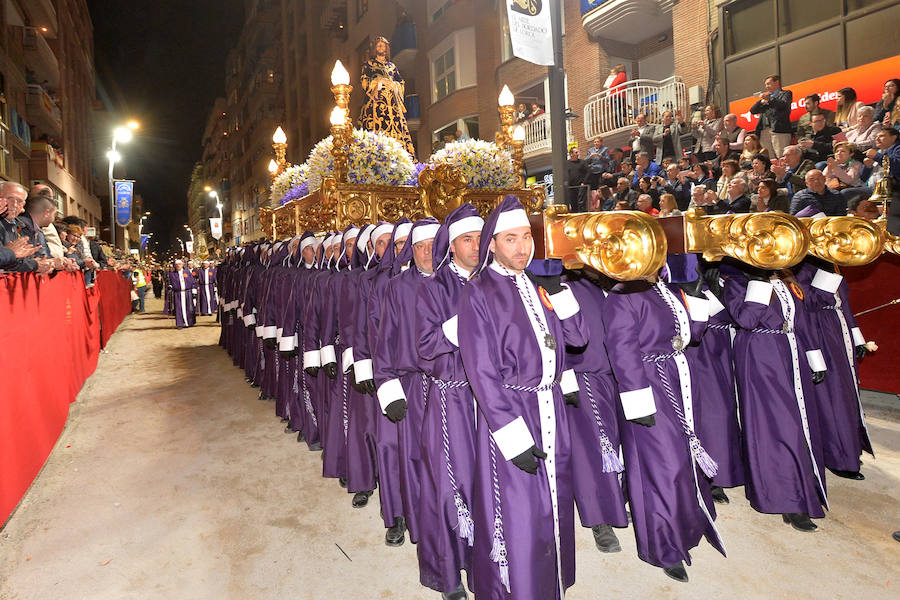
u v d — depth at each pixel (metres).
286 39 39.38
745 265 3.30
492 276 2.48
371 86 6.67
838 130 7.36
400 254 3.22
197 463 4.74
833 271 3.77
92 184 41.59
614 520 3.12
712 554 3.08
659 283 2.95
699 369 3.59
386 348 3.05
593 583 2.88
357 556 3.24
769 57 9.77
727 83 10.50
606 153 10.83
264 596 2.87
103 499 4.04
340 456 4.19
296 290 4.98
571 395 2.87
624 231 2.25
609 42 13.49
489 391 2.30
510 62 15.68
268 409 6.43
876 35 8.30
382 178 5.34
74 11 35.00
